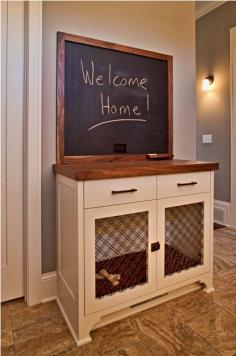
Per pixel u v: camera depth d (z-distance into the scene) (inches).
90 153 72.6
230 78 124.0
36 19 63.7
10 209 66.6
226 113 127.6
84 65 70.9
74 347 52.4
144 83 80.5
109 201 55.7
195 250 72.7
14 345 52.9
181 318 60.7
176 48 86.1
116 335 55.7
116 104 76.1
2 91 63.9
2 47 63.4
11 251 67.4
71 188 56.2
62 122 68.5
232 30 121.3
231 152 125.9
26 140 65.6
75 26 69.9
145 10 80.3
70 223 57.8
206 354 50.2
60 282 65.9
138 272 65.2
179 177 64.9
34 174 65.7
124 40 77.0
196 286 72.3
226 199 131.0
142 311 63.3
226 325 58.2
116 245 68.3
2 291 66.9
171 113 85.5
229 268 85.3
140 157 79.7
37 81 64.7
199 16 137.5
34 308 65.2
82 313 53.9
